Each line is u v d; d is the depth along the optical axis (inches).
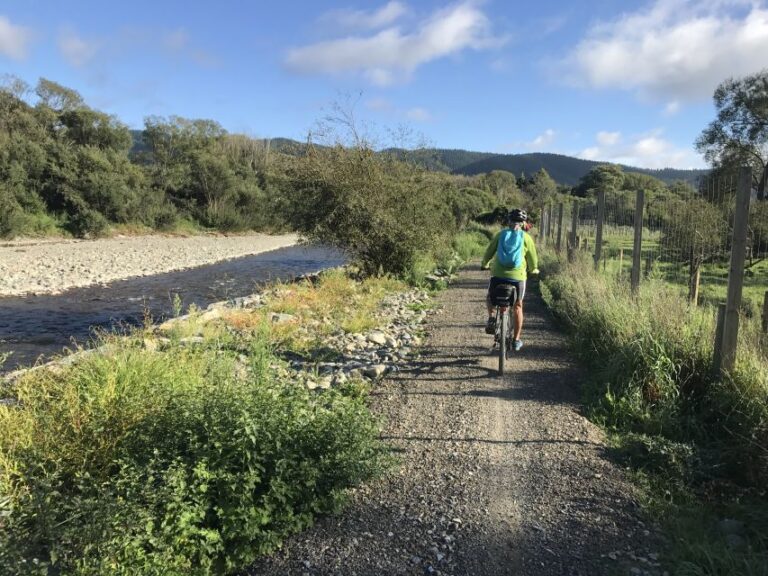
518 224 275.6
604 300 305.3
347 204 571.5
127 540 120.8
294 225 618.2
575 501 151.0
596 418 207.8
